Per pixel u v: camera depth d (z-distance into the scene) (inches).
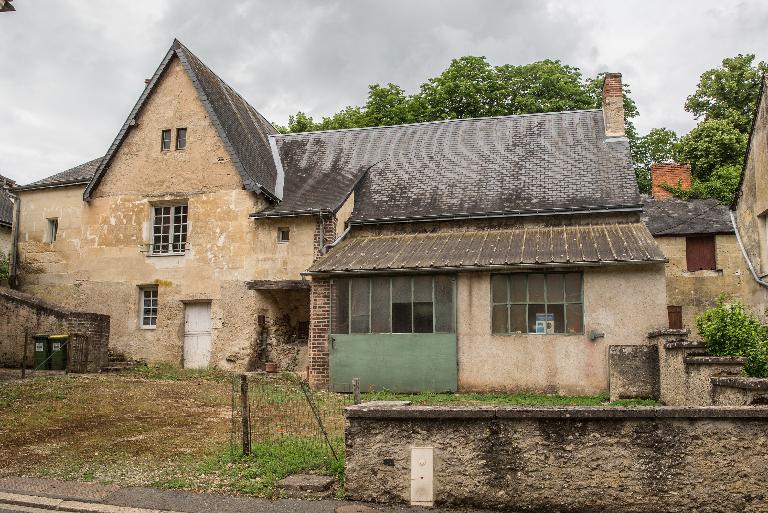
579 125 888.9
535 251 647.8
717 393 319.9
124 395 551.2
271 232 794.8
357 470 271.9
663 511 242.8
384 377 644.7
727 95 1469.0
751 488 237.8
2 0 550.3
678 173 1180.5
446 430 263.7
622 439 248.2
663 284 598.9
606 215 728.3
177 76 862.5
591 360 604.7
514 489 255.0
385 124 1268.5
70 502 271.1
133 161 861.2
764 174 649.6
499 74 1304.1
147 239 842.8
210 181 824.3
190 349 814.5
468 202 772.0
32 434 403.9
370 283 663.8
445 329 640.4
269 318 787.4
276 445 352.8
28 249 894.4
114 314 838.5
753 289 697.6
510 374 619.5
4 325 775.7
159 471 317.4
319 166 906.7
